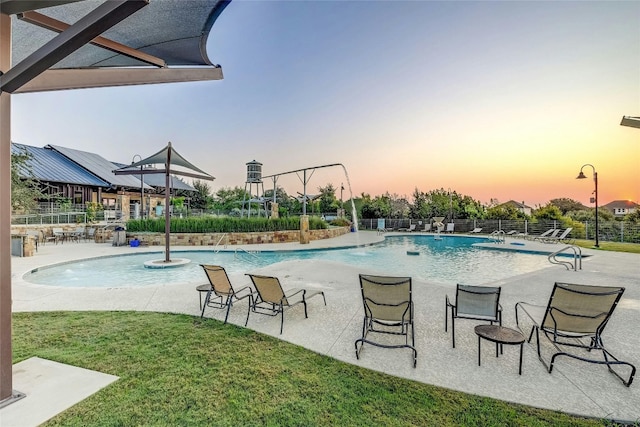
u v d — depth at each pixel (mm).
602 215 20469
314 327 4070
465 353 3295
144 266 9539
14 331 3822
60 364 2957
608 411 2309
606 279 7031
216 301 5277
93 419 2156
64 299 5383
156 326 4051
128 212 25453
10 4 2256
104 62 4430
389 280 3309
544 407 2357
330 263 9203
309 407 2332
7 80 2271
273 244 14797
